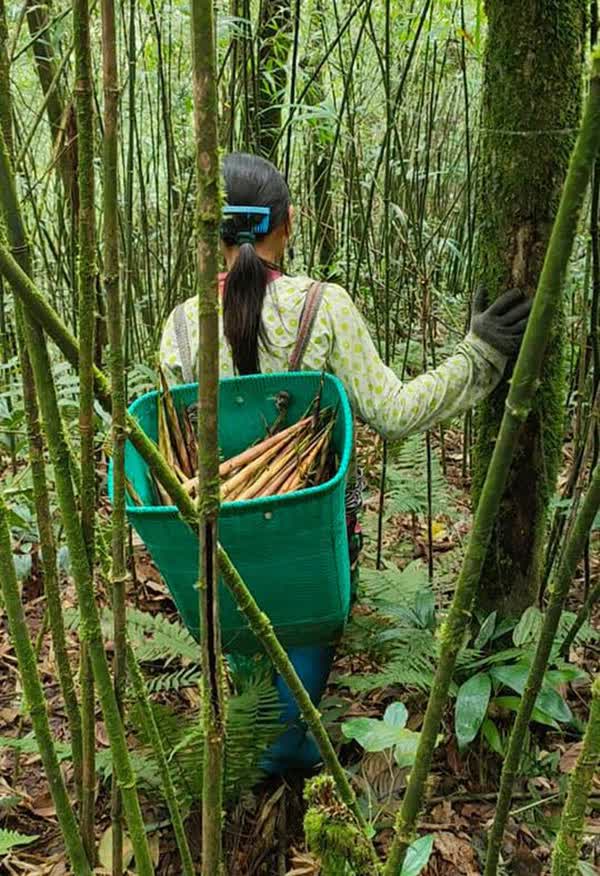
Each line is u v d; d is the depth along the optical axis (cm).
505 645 187
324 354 163
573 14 153
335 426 163
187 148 343
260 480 157
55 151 138
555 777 179
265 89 280
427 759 94
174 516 134
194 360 171
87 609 97
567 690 199
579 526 99
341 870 98
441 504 241
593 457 199
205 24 64
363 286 356
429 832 168
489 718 180
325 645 168
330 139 285
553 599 103
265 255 168
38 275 379
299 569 145
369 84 397
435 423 168
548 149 156
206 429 77
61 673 121
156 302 336
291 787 183
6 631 233
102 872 162
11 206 89
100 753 171
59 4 249
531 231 160
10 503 210
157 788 167
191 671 186
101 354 271
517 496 179
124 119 388
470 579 86
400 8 309
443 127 446
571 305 285
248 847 172
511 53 154
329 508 139
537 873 158
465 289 368
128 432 91
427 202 443
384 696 204
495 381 165
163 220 404
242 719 158
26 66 350
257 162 165
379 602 203
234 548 140
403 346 327
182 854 117
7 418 222
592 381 200
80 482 103
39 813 179
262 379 163
